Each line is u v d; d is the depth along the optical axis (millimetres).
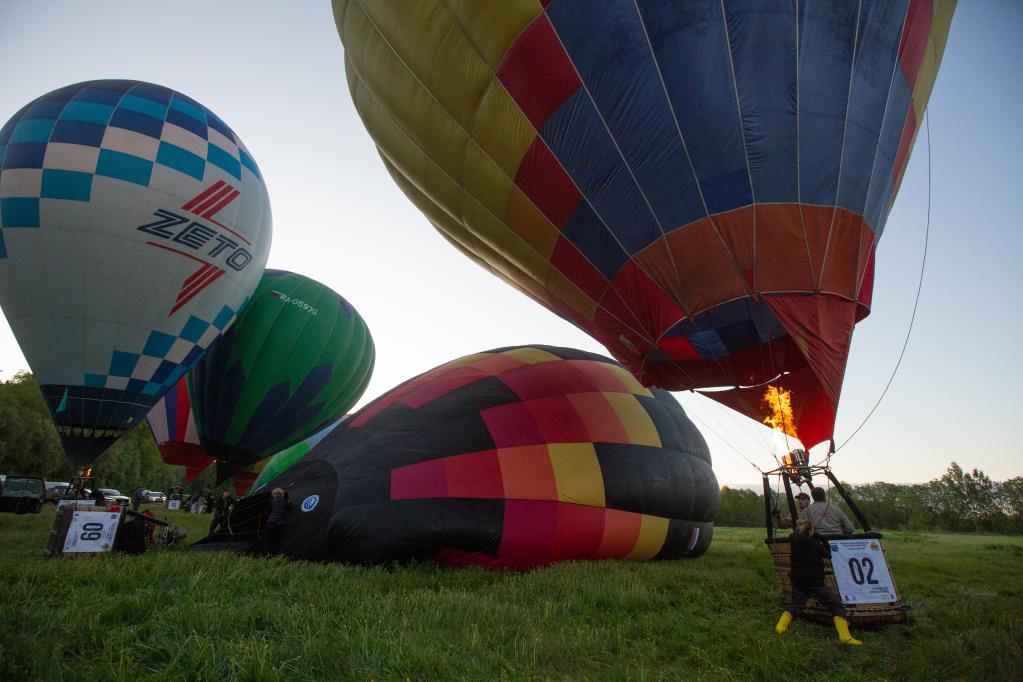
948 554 13555
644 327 8258
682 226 7402
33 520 13859
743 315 9617
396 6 9055
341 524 7883
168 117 14422
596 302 8852
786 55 7066
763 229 7102
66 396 13477
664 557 10148
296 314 19812
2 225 12812
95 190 13000
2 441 37219
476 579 7043
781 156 7105
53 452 40594
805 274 7078
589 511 8945
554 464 9055
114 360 13641
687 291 7535
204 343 15164
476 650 4031
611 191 7832
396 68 9750
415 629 4398
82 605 4488
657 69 7250
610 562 8477
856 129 7336
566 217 8453
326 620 4375
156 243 13617
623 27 7328
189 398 21250
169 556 6887
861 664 4320
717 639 4832
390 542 7801
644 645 4520
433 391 9961
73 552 7211
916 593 7336
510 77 8117
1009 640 4598
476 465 8695
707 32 7109
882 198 7879
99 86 14336
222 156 15008
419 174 10820
